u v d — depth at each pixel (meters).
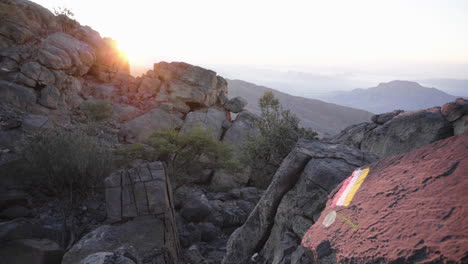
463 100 8.46
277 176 5.44
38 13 21.50
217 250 10.54
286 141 14.34
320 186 4.57
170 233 8.80
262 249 5.41
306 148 5.48
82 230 9.86
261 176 16.38
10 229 7.94
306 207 4.57
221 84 26.33
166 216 8.99
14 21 19.41
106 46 24.91
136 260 4.49
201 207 12.41
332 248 1.53
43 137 10.29
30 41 19.83
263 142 14.91
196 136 14.02
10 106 15.64
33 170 11.00
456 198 1.14
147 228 8.52
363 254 1.26
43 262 7.51
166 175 10.57
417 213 1.24
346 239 1.48
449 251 0.93
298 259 3.47
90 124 17.22
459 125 8.09
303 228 4.38
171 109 22.30
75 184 10.35
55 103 17.81
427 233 1.08
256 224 5.54
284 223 4.90
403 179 1.62
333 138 12.88
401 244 1.13
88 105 19.09
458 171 1.29
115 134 18.41
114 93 22.97
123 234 8.22
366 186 1.90
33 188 11.08
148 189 9.37
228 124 22.08
